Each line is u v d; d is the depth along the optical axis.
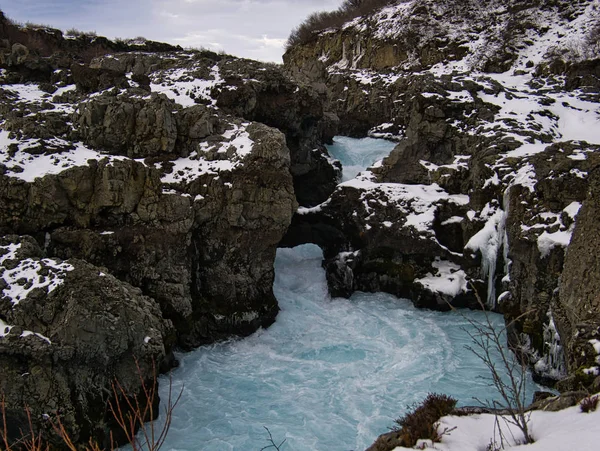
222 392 15.17
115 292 13.51
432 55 44.22
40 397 11.84
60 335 12.33
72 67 23.58
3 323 12.50
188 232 17.30
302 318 19.61
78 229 16.08
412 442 8.06
